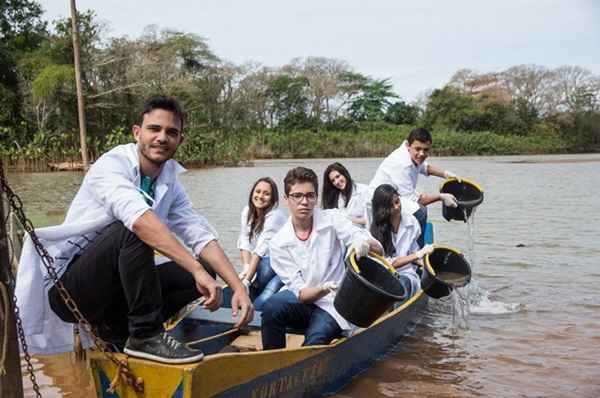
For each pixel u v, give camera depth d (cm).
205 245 388
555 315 654
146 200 367
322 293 442
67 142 3234
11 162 2875
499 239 1084
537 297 721
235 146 3781
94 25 3538
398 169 709
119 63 3509
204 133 3834
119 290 352
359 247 436
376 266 454
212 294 333
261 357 378
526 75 6319
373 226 607
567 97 6141
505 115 6034
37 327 358
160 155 363
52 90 3281
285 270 459
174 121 364
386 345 547
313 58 6850
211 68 4894
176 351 335
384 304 412
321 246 458
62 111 3422
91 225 354
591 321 632
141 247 334
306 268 455
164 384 336
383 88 6788
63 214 1223
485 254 958
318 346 430
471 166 3531
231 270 379
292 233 458
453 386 478
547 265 877
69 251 360
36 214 1222
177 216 395
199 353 339
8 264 320
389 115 6800
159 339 338
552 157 4953
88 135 3341
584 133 5934
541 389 471
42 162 2914
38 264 350
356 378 493
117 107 3519
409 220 612
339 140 5116
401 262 590
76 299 349
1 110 3378
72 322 359
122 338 372
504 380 489
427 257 568
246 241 639
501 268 862
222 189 2045
